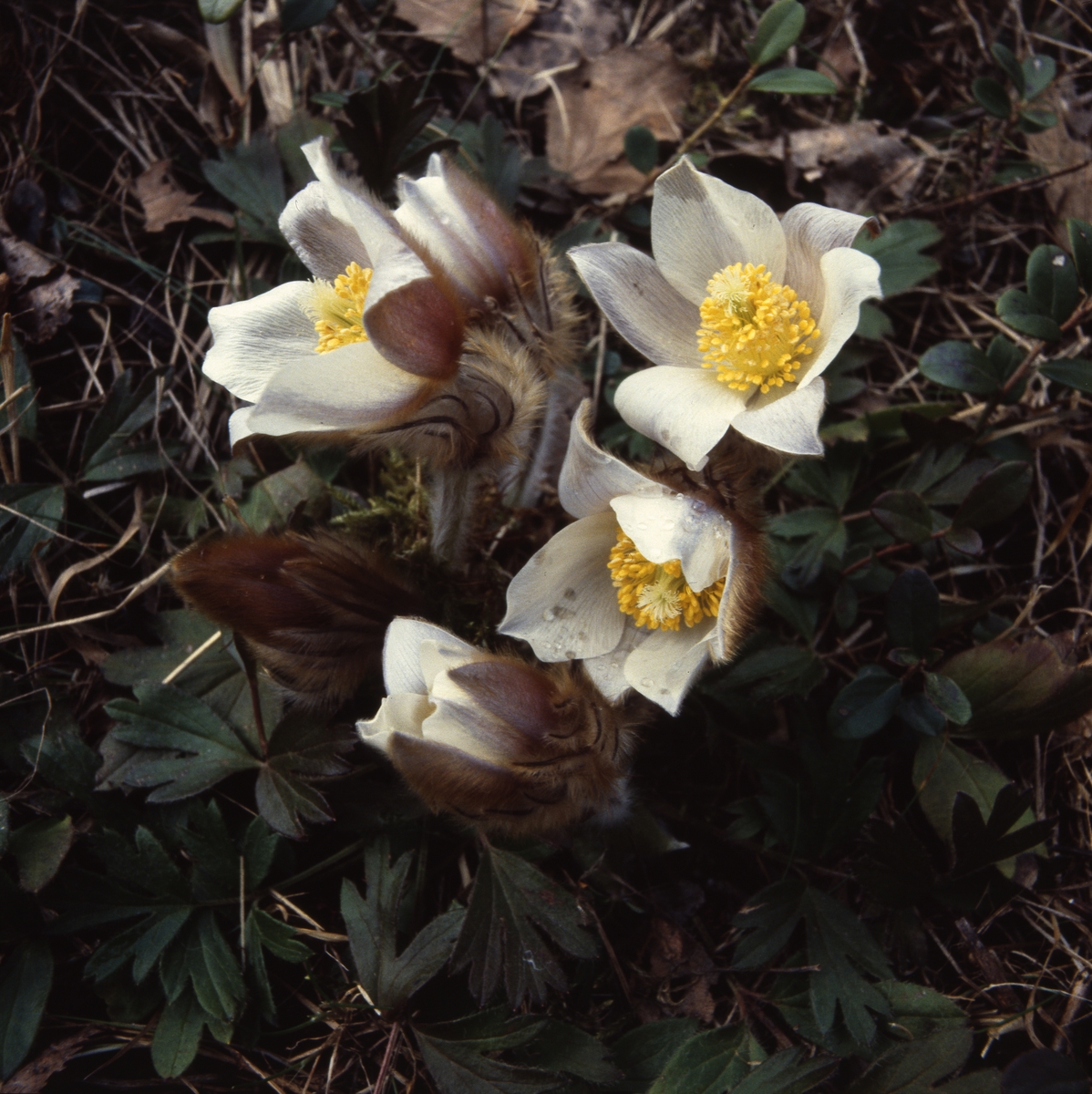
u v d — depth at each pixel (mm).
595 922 292
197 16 353
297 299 285
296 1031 284
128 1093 278
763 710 302
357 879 295
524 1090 270
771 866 301
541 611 274
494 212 282
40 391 321
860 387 331
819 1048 285
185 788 287
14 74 336
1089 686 296
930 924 296
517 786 262
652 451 321
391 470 323
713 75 370
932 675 291
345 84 361
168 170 341
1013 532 329
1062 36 373
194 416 327
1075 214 351
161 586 312
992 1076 272
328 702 291
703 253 282
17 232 328
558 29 369
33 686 297
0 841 281
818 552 313
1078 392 330
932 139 369
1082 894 298
